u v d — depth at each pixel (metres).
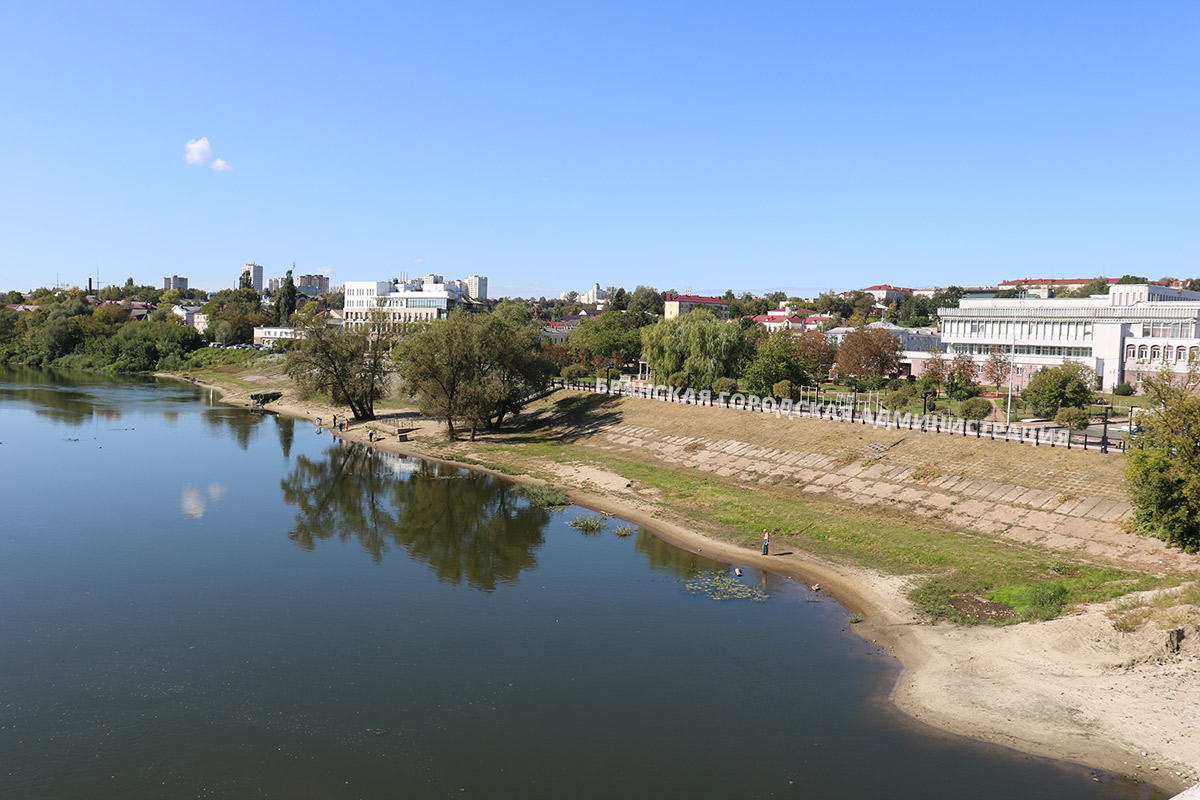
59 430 102.31
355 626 41.28
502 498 72.25
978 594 43.56
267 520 62.59
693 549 55.41
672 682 35.00
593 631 40.69
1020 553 48.81
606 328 171.12
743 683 34.84
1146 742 28.83
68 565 50.00
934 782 27.20
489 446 95.12
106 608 43.22
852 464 69.38
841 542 53.97
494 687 34.53
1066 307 127.25
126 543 55.00
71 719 31.61
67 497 67.06
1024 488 57.31
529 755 29.22
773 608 43.81
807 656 37.56
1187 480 40.78
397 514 65.88
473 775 27.94
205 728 31.00
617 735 30.61
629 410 100.94
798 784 27.27
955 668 35.50
